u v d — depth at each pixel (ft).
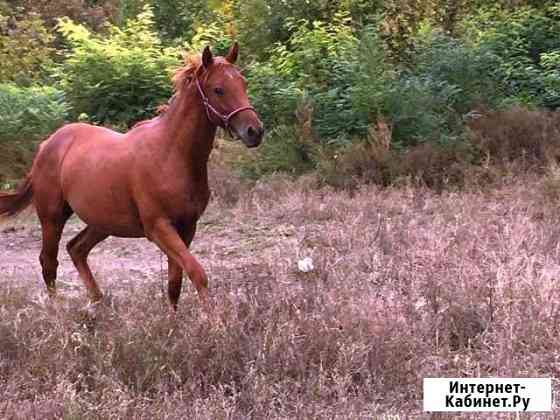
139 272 28.04
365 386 15.92
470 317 18.75
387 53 46.47
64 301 21.02
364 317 18.49
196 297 20.27
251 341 16.94
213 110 19.24
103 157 20.52
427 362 17.01
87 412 14.29
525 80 44.88
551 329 18.07
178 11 65.87
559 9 49.83
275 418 14.83
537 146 38.83
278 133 42.37
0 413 14.67
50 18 67.31
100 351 16.75
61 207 22.45
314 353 16.67
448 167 37.24
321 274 23.94
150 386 15.79
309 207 33.96
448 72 43.29
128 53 46.68
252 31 54.39
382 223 29.48
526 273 21.63
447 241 26.91
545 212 31.07
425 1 49.75
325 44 47.11
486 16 50.26
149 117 46.42
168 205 19.48
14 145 41.29
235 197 36.65
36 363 16.42
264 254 29.09
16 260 30.66
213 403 15.03
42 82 51.55
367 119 41.52
